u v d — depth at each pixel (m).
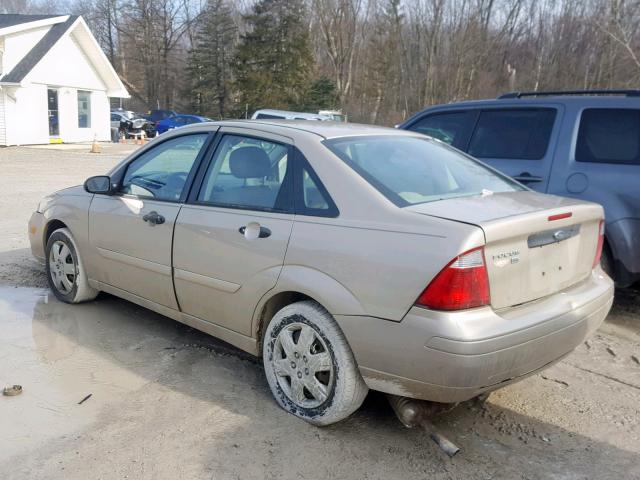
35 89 24.72
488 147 5.74
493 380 2.86
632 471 3.06
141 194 4.37
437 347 2.75
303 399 3.38
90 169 16.97
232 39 51.41
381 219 3.03
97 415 3.40
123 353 4.23
